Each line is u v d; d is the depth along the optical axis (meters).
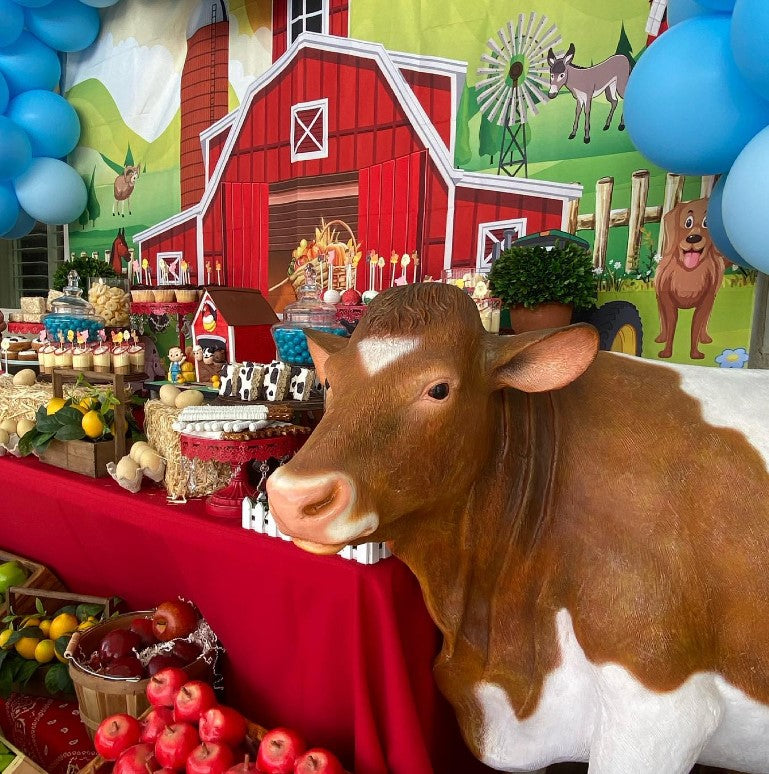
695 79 1.32
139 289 2.79
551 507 1.08
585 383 1.14
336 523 0.88
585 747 1.13
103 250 3.62
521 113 2.11
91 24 3.34
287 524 0.88
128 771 1.26
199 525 1.53
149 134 3.28
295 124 2.67
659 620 0.96
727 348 1.85
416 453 0.95
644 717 0.98
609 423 1.08
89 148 3.59
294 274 2.76
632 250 1.96
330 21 2.50
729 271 1.82
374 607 1.25
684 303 1.89
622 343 1.98
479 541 1.15
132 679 1.51
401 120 2.36
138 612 1.76
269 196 2.81
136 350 2.38
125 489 1.79
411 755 1.24
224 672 1.62
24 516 2.14
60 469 2.01
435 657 1.39
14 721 1.83
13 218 3.25
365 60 2.43
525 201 2.13
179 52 3.08
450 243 2.29
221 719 1.30
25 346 2.75
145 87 3.25
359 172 2.50
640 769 0.98
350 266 2.56
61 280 3.11
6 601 2.00
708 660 0.98
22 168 3.11
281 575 1.38
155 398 2.21
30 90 3.31
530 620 1.13
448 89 2.24
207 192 3.05
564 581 1.06
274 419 1.63
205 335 2.36
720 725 1.02
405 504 0.98
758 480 0.98
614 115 1.95
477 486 1.12
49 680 1.81
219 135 2.96
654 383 1.13
